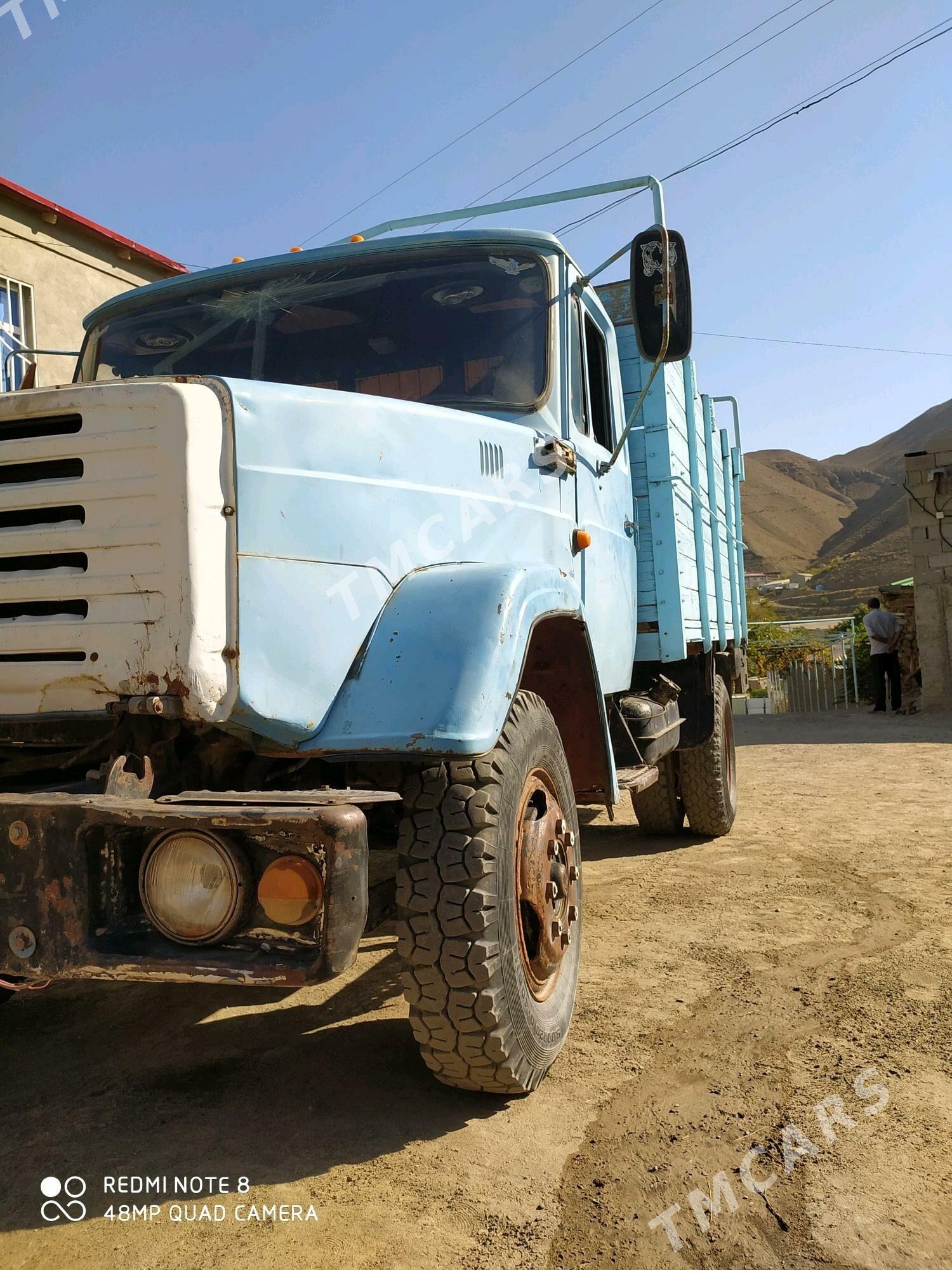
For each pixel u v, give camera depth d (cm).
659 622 512
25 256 975
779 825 659
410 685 239
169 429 217
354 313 371
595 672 333
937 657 1652
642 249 345
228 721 224
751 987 343
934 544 1656
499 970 236
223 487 223
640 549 517
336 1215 207
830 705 2025
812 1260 191
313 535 243
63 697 225
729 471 799
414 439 283
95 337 408
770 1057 284
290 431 242
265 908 200
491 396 358
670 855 573
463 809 240
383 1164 227
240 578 223
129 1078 279
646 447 514
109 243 1068
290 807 201
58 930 204
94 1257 195
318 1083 271
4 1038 314
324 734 236
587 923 430
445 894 235
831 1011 318
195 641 213
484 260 376
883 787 818
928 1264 189
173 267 1160
